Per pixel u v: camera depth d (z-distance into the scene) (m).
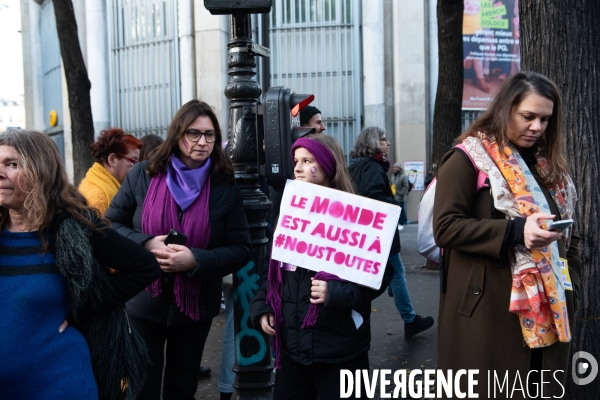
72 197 2.06
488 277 2.21
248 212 3.46
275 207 4.40
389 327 5.66
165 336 2.96
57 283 1.97
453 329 2.28
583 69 2.96
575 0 2.97
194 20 14.88
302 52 14.84
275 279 2.53
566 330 2.09
